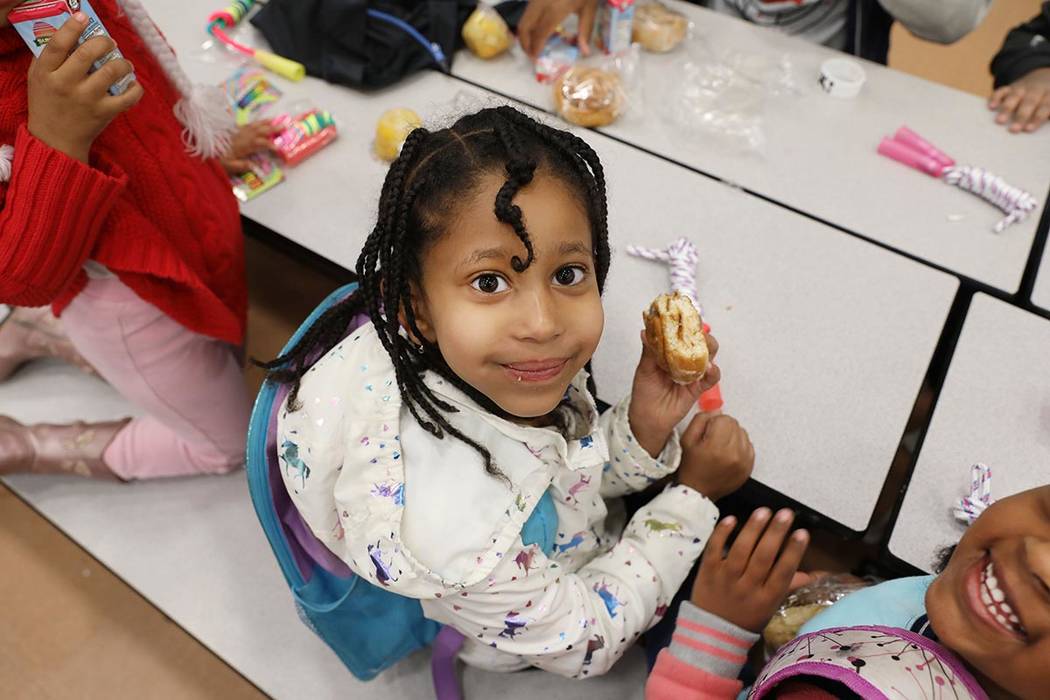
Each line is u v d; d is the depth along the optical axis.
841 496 0.91
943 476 0.92
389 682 1.18
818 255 1.14
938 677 0.67
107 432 1.41
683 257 1.11
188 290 1.06
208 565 1.32
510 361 0.67
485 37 1.43
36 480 1.44
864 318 1.06
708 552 0.94
